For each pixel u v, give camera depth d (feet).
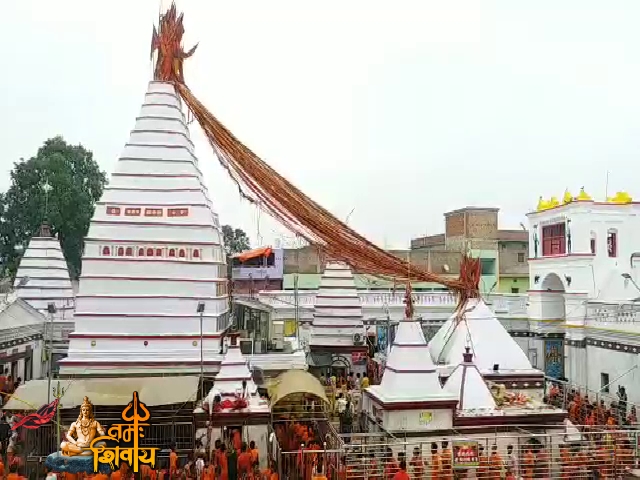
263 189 67.87
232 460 64.69
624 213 132.67
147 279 89.86
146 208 92.17
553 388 109.91
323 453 64.64
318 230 67.00
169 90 97.40
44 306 128.26
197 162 101.86
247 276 194.90
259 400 76.64
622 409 100.17
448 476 67.82
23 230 211.61
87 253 89.51
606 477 69.51
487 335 97.19
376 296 149.69
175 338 88.84
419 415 74.69
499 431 76.07
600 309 120.67
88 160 227.20
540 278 144.25
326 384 111.96
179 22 99.66
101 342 87.45
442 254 199.72
